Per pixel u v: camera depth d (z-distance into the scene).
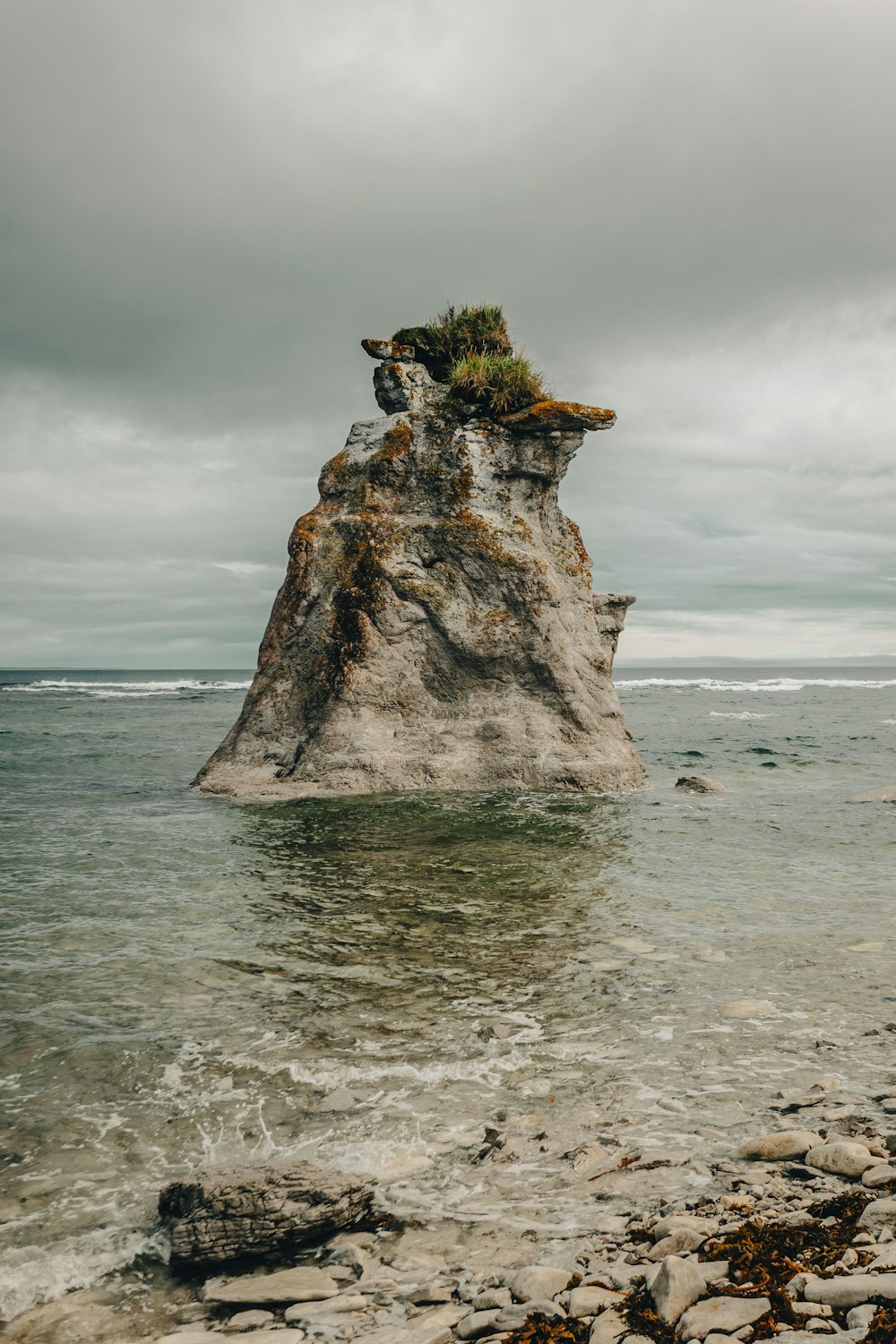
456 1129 4.95
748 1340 3.01
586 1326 3.19
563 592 20.70
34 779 20.19
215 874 10.91
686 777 19.27
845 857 12.07
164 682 117.19
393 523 20.59
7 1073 5.59
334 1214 4.03
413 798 17.27
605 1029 6.31
